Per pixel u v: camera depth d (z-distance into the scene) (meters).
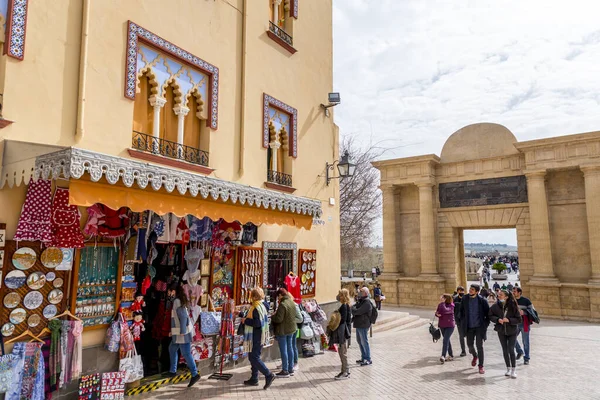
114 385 5.89
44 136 5.47
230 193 6.48
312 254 11.07
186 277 7.48
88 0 6.07
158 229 6.87
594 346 12.27
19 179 4.81
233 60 8.95
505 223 20.80
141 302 6.62
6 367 4.78
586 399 7.10
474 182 22.03
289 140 10.75
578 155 18.45
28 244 5.20
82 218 5.78
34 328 5.21
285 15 11.19
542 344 12.61
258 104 9.55
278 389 7.12
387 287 23.59
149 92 7.29
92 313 5.91
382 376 8.30
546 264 18.78
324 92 12.45
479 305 8.96
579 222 18.78
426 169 22.77
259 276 9.23
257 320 7.28
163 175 5.31
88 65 6.05
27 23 5.37
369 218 25.72
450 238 22.50
